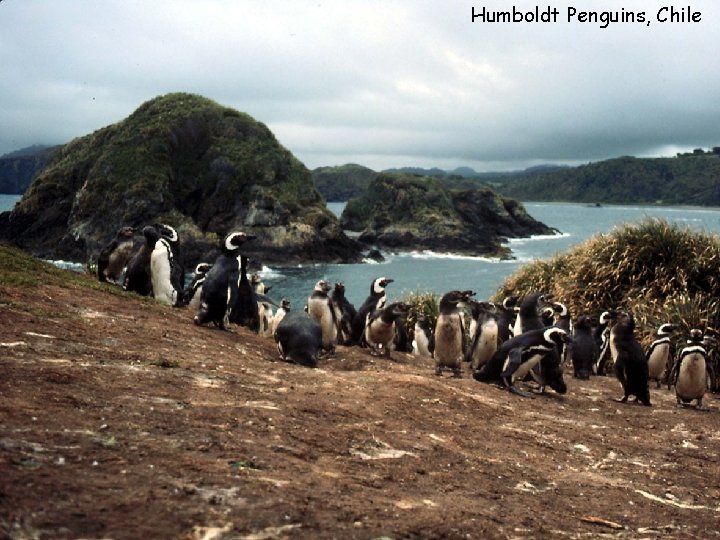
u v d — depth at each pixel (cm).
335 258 7938
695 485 714
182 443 508
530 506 549
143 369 730
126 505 379
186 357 865
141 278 1384
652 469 754
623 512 580
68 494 380
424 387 888
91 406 559
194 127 9231
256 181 8769
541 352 1065
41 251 8294
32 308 948
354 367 1177
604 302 1841
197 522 375
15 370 618
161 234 1611
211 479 441
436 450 650
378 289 1446
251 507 407
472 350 1260
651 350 1366
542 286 2050
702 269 1803
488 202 10919
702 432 987
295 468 507
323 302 1206
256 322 1415
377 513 442
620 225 2042
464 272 6725
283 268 7288
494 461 665
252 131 9394
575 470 699
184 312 1291
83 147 9319
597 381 1373
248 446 532
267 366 917
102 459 443
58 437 469
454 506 498
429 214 9906
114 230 7981
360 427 659
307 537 383
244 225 8325
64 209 8544
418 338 1628
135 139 8700
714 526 577
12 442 442
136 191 8081
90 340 848
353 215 10881
